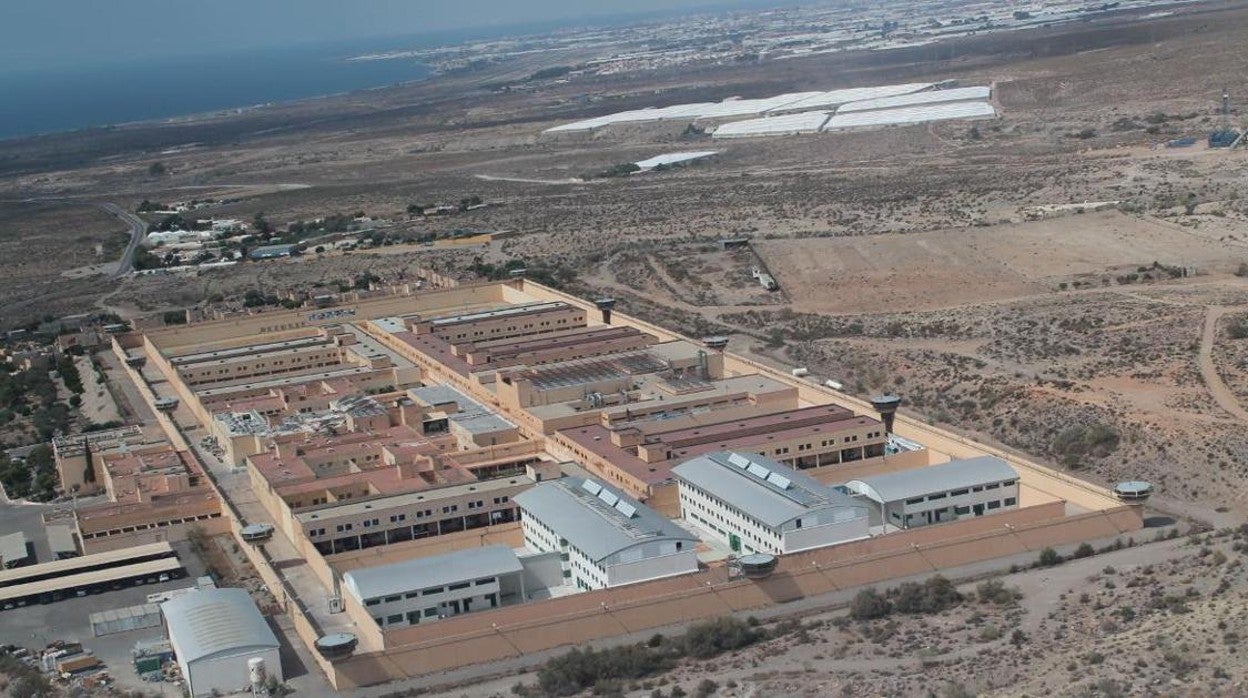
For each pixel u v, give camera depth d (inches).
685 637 6476.4
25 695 6481.3
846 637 6368.1
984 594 6756.9
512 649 6614.2
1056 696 5324.8
